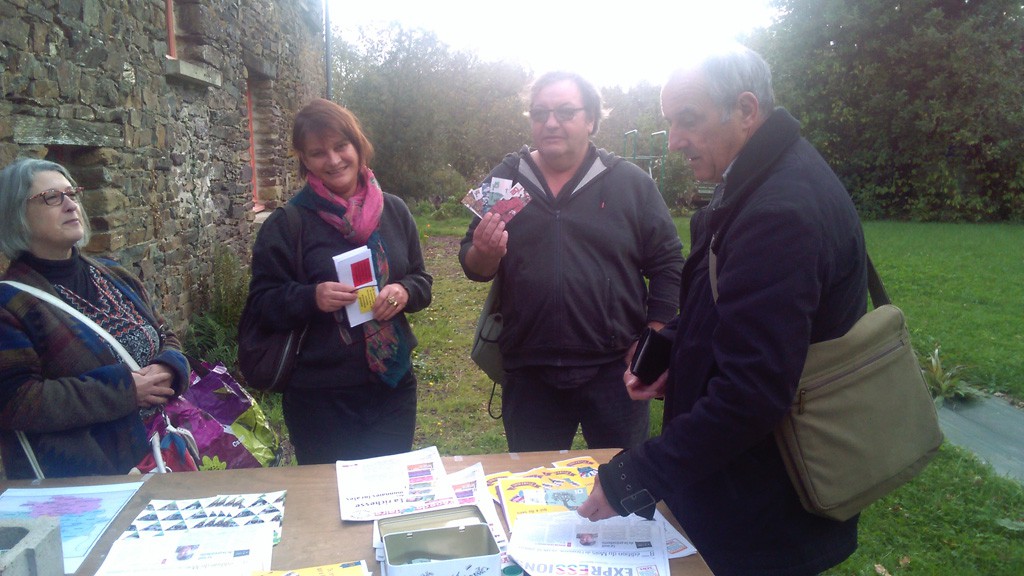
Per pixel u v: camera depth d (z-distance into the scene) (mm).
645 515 1460
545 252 2414
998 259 10148
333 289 2215
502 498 1648
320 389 2334
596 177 2459
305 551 1418
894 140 17000
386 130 19625
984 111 15820
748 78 1418
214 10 5844
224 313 5535
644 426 2643
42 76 3205
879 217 17203
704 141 1471
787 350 1269
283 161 8633
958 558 2965
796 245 1288
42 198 2010
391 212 2523
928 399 1486
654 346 1814
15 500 1608
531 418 2557
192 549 1404
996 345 5715
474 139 23172
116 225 4023
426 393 5184
